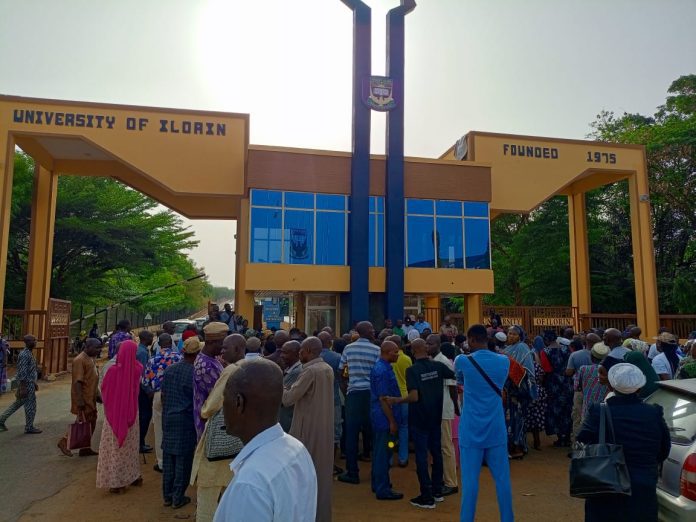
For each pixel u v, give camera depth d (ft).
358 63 70.18
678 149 95.66
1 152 63.52
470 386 16.33
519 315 77.10
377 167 70.69
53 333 60.49
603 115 116.26
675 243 103.71
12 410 31.83
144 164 67.41
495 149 79.71
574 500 19.92
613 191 108.68
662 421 11.95
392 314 67.15
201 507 14.35
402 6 72.23
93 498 20.03
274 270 65.92
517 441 25.70
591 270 106.42
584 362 26.04
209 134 69.41
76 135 65.98
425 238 71.67
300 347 18.89
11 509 18.94
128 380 20.81
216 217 82.94
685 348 28.91
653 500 11.40
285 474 5.77
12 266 93.66
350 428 22.30
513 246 106.01
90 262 100.22
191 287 239.09
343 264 68.69
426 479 18.98
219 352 17.26
